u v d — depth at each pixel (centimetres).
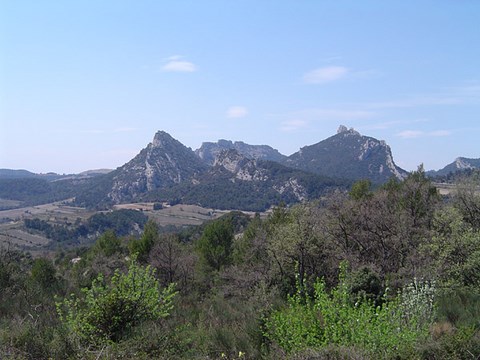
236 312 984
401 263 1725
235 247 2816
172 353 688
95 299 795
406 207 2188
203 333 791
